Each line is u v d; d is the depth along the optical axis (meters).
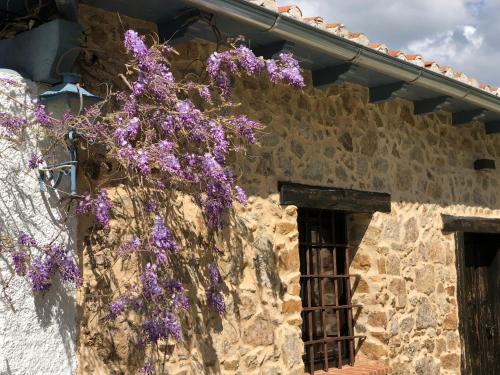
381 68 5.70
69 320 4.12
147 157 4.18
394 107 7.00
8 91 3.94
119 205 4.42
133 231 4.46
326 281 6.42
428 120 7.48
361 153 6.52
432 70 6.20
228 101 5.22
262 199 5.45
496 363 8.45
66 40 4.02
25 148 3.98
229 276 5.08
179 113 4.41
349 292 6.57
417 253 7.07
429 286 7.17
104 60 4.51
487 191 8.35
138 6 4.50
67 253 4.08
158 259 4.35
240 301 5.12
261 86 5.59
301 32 4.89
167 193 4.70
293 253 5.60
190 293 4.78
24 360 3.87
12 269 3.87
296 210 5.70
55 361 4.02
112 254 4.35
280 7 4.98
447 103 7.00
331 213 6.53
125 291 4.38
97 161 4.34
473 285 8.40
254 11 4.52
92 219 4.30
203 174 4.62
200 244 4.89
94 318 4.24
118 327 4.33
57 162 4.12
